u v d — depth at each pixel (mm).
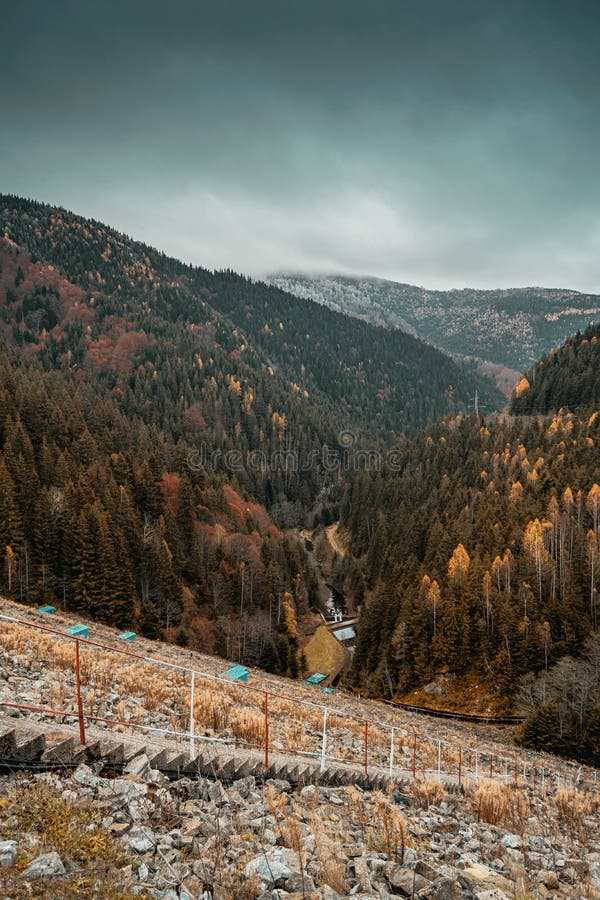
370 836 9445
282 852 7430
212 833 7715
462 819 12391
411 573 92625
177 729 13258
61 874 5613
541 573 73750
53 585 64438
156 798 8352
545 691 53281
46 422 103062
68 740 8625
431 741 25578
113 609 63156
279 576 94812
